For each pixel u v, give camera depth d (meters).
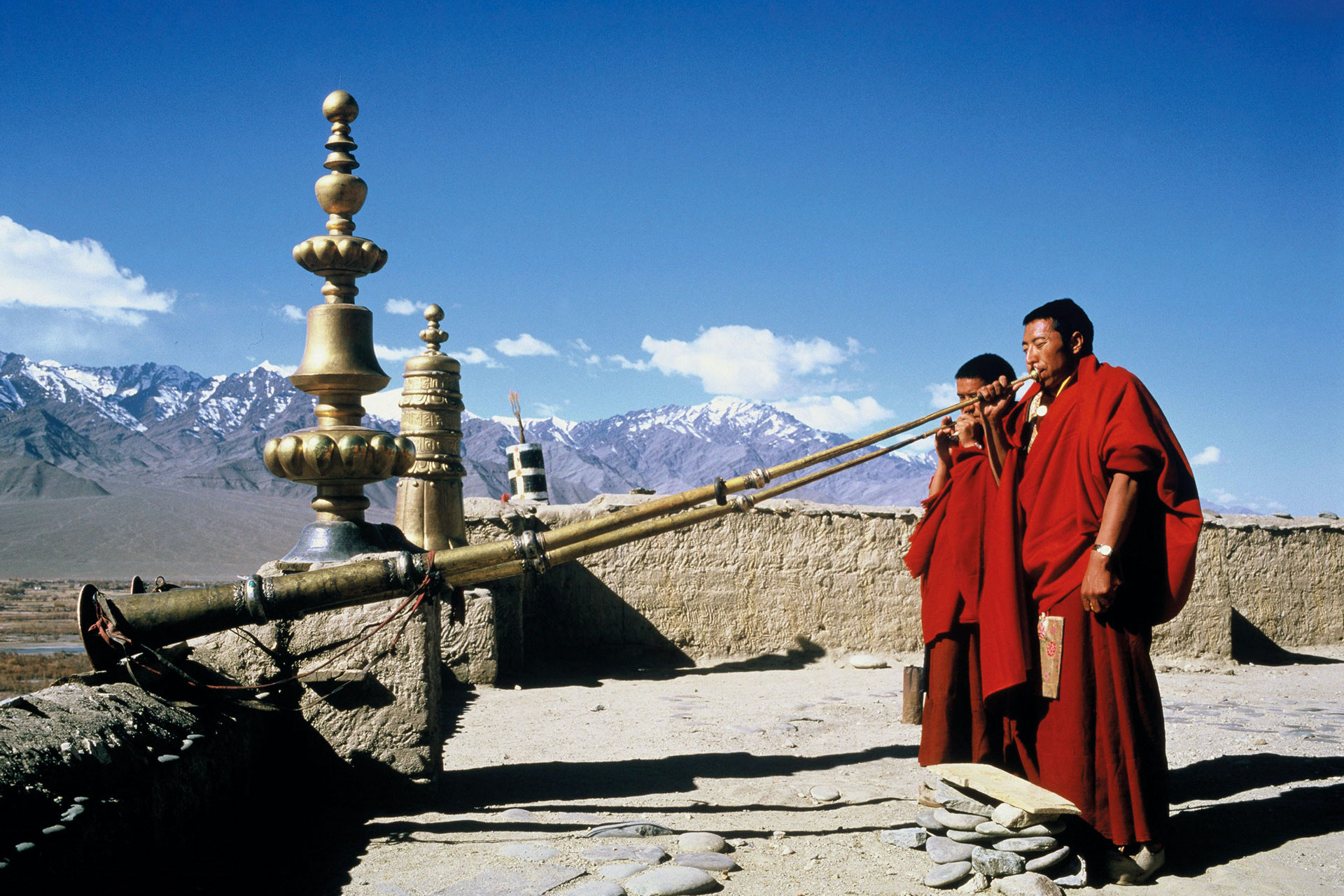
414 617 5.09
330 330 5.80
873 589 11.66
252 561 122.00
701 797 5.33
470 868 4.11
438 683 5.57
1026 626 4.32
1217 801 5.17
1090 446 4.14
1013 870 4.02
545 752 6.47
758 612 11.39
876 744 6.74
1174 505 4.03
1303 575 13.09
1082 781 4.11
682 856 4.25
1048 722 4.25
